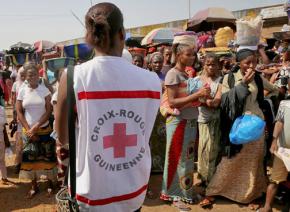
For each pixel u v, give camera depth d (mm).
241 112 3861
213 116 4242
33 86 4344
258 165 4020
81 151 1485
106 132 1496
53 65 4898
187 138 3908
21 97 4391
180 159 3965
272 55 7207
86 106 1462
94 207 1501
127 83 1532
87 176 1479
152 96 1611
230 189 4121
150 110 1617
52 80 5078
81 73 1471
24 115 4430
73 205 1512
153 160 5172
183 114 3840
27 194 4590
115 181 1522
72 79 1465
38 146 4414
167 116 3941
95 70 1485
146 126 1624
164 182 4121
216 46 8438
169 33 10477
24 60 8922
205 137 4340
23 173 4465
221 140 4066
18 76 5398
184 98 3654
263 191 4105
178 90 3734
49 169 4449
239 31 3812
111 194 1519
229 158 4020
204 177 4445
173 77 3701
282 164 3406
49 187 4645
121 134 1524
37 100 4293
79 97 1458
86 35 1552
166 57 5547
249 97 3869
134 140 1561
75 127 1490
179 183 4039
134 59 4738
